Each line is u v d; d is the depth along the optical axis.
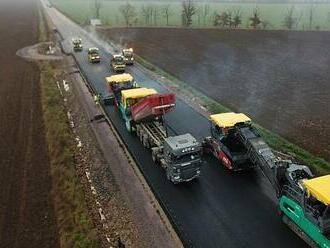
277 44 78.62
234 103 39.53
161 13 134.12
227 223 20.66
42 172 26.42
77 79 49.75
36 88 46.81
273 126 33.50
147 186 24.23
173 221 20.78
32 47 73.25
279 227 20.30
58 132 32.22
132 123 31.62
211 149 28.08
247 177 25.25
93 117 36.16
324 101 40.91
